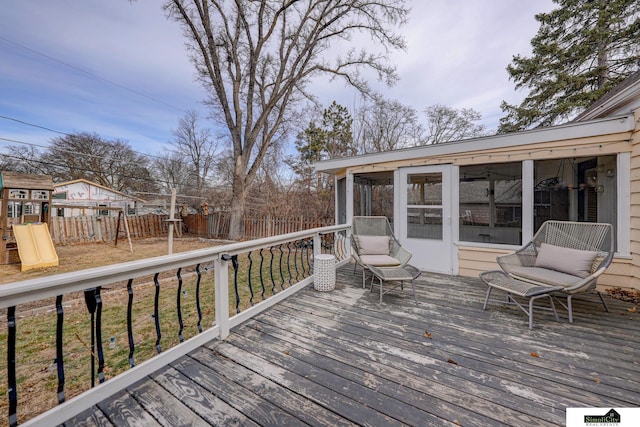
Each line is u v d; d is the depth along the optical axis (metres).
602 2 9.29
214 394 1.63
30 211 12.66
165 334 2.68
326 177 11.77
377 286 3.76
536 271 3.02
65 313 3.34
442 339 2.29
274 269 5.47
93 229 10.14
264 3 9.52
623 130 3.30
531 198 3.81
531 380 1.74
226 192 13.73
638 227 3.21
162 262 1.88
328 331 2.44
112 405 1.54
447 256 4.43
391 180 6.66
